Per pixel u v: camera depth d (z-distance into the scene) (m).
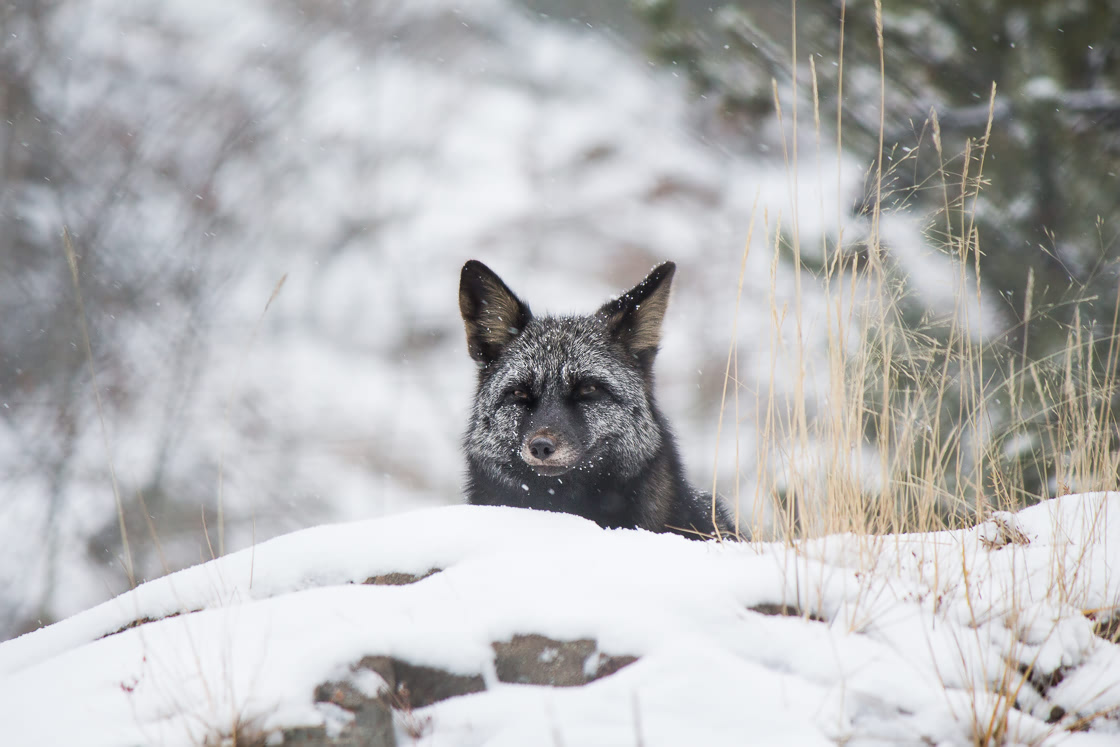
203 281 35.00
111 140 37.00
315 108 47.22
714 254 41.75
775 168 19.59
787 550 6.85
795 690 5.41
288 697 5.34
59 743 5.19
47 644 7.20
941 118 16.02
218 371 32.81
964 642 6.11
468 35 56.53
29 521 25.03
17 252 31.47
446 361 38.34
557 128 51.53
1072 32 15.59
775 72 17.36
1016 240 14.73
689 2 21.58
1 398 27.97
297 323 37.50
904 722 5.34
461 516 7.98
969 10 16.23
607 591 6.23
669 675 5.46
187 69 42.91
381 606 6.24
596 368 11.69
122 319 31.31
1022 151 15.13
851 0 16.81
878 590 6.53
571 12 59.41
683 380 32.53
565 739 5.07
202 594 7.23
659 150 48.50
